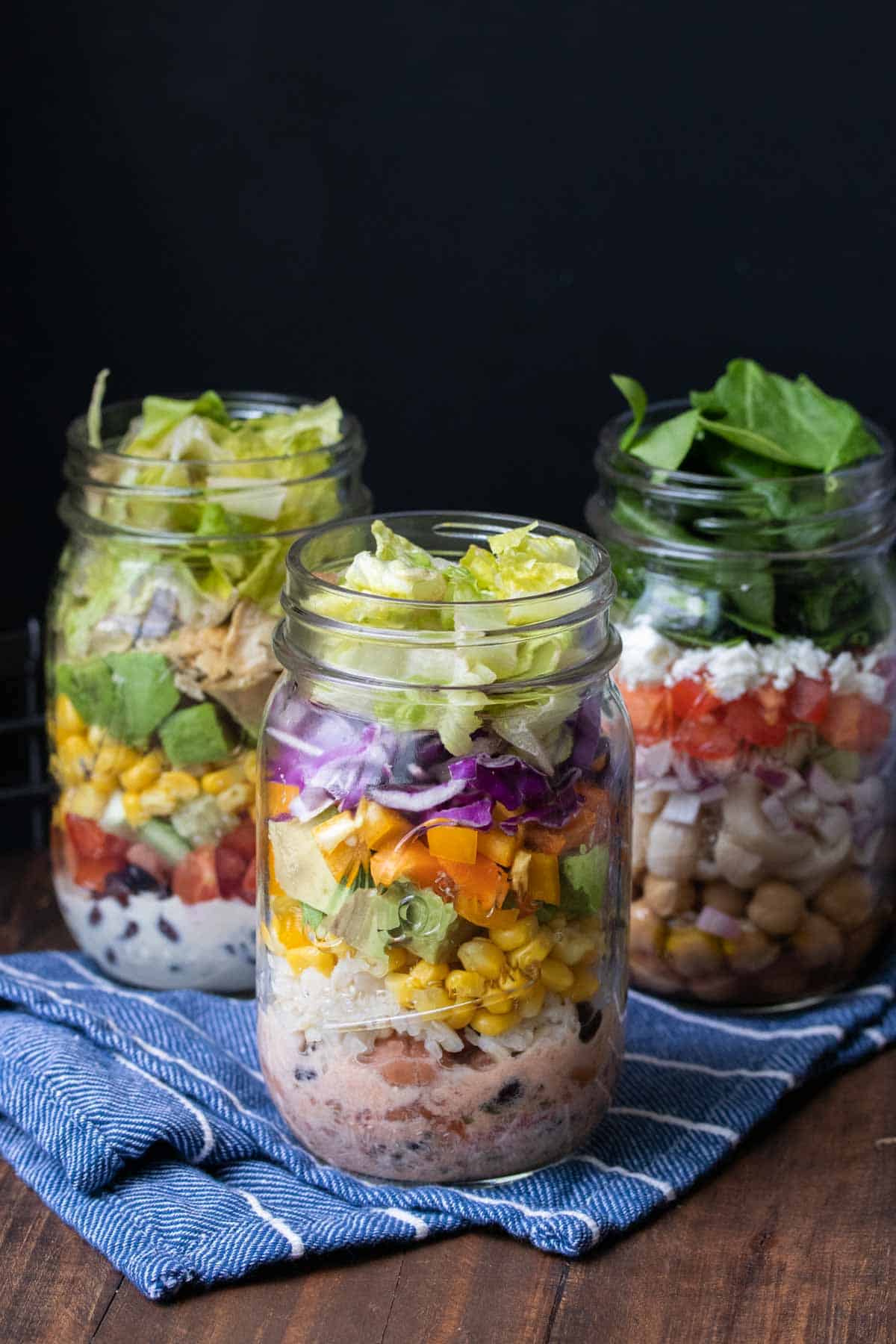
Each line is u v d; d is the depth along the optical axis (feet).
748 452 2.46
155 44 2.83
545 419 2.95
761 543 2.38
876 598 2.42
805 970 2.44
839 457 2.41
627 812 2.26
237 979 2.51
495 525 2.29
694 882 2.41
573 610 2.15
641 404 2.47
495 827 2.14
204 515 2.42
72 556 2.51
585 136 2.84
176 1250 2.15
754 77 2.80
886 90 2.79
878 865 2.46
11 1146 2.27
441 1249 2.19
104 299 2.92
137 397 2.95
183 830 2.44
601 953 2.22
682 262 2.88
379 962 2.16
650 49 2.80
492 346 2.92
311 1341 2.10
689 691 2.37
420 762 2.13
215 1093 2.31
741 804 2.38
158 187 2.88
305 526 2.46
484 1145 2.21
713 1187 2.26
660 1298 2.15
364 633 2.11
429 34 2.81
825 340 2.89
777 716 2.36
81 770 2.46
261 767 2.25
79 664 2.43
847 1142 2.32
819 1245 2.20
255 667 2.41
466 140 2.85
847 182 2.83
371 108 2.84
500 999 2.16
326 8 2.81
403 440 2.97
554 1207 2.20
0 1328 2.12
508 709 2.14
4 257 2.90
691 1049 2.41
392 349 2.93
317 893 2.16
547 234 2.87
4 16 2.82
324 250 2.90
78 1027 2.37
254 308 2.92
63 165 2.87
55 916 2.68
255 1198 2.21
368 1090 2.19
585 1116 2.24
